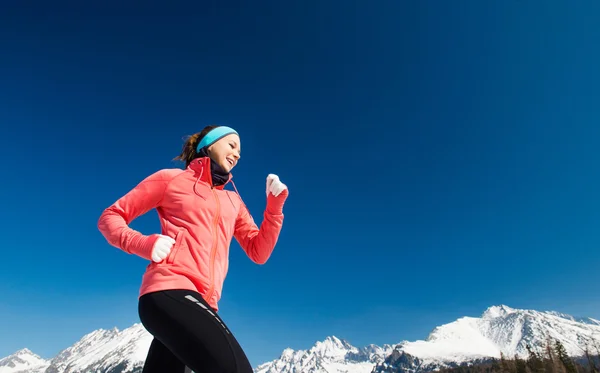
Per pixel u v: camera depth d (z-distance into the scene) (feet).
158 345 8.71
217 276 8.90
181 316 7.19
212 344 6.98
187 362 7.13
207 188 9.86
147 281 7.91
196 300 7.55
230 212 10.34
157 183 9.42
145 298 7.66
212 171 10.22
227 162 10.70
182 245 8.49
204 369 6.93
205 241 8.87
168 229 8.88
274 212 11.32
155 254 7.74
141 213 9.55
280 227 11.43
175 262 8.13
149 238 8.05
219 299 9.13
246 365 7.25
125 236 8.30
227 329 7.58
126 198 9.28
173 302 7.39
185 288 7.77
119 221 8.80
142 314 7.66
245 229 11.93
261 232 11.39
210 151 10.73
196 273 8.24
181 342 7.09
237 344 7.48
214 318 7.47
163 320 7.25
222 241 9.51
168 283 7.73
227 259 9.80
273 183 11.32
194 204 9.25
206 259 8.66
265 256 11.37
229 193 11.07
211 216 9.39
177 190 9.38
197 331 7.06
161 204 9.50
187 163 11.71
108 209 9.17
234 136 11.20
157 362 8.49
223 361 6.91
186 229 8.82
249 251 11.62
